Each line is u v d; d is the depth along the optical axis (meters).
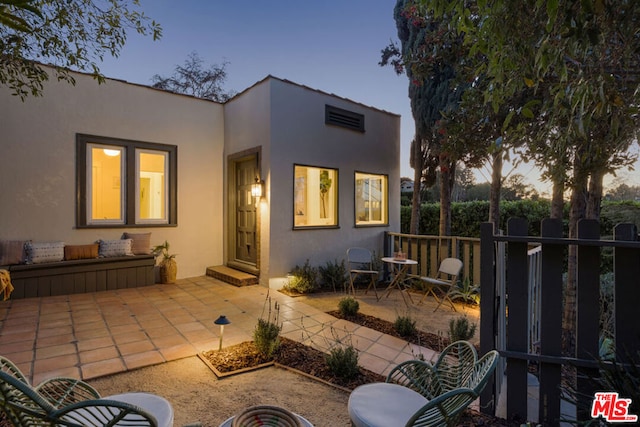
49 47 3.06
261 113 6.12
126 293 5.47
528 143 3.16
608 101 1.80
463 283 5.74
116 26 3.27
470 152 5.23
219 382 2.75
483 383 1.44
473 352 1.83
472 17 2.79
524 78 2.00
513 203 7.44
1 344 3.35
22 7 0.89
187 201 6.85
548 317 2.20
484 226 2.33
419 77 5.47
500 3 1.64
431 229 8.88
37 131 5.39
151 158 6.61
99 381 2.71
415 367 2.09
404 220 9.91
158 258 6.48
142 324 4.03
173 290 5.72
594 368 2.07
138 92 6.31
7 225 5.18
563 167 3.14
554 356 2.18
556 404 2.19
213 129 7.20
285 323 4.21
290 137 6.18
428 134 7.12
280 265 6.03
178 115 6.75
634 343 1.99
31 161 5.35
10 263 4.99
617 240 2.04
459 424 2.20
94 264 5.52
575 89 1.85
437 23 5.11
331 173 6.95
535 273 3.55
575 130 2.27
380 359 3.26
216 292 5.61
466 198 10.43
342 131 7.03
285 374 2.92
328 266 6.52
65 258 5.43
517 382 2.26
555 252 2.18
